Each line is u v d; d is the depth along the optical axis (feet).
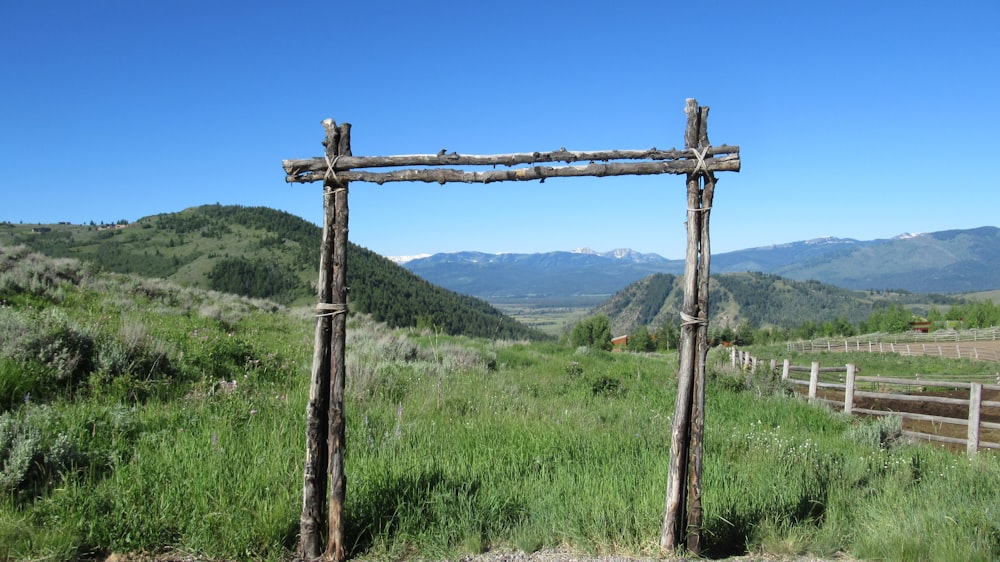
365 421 23.91
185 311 56.03
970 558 14.25
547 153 14.62
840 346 184.44
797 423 37.60
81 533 13.74
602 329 272.92
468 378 41.09
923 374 104.22
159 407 24.26
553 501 16.83
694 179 14.53
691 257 14.70
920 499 19.12
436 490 17.15
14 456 15.66
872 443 30.42
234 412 23.67
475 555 14.40
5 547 12.73
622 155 14.71
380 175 14.60
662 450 23.80
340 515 14.29
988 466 24.88
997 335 186.60
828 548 15.37
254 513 14.88
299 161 14.60
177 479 16.10
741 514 16.78
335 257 14.71
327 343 14.57
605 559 14.33
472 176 14.60
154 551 13.73
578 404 36.35
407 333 84.38
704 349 14.74
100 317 39.81
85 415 20.77
